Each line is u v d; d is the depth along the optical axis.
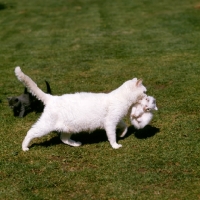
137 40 5.39
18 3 10.28
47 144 2.90
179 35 5.49
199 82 3.70
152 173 2.55
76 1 9.98
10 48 5.49
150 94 3.52
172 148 2.77
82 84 3.86
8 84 3.97
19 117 3.28
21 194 2.46
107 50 4.95
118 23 6.71
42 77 4.11
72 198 2.42
